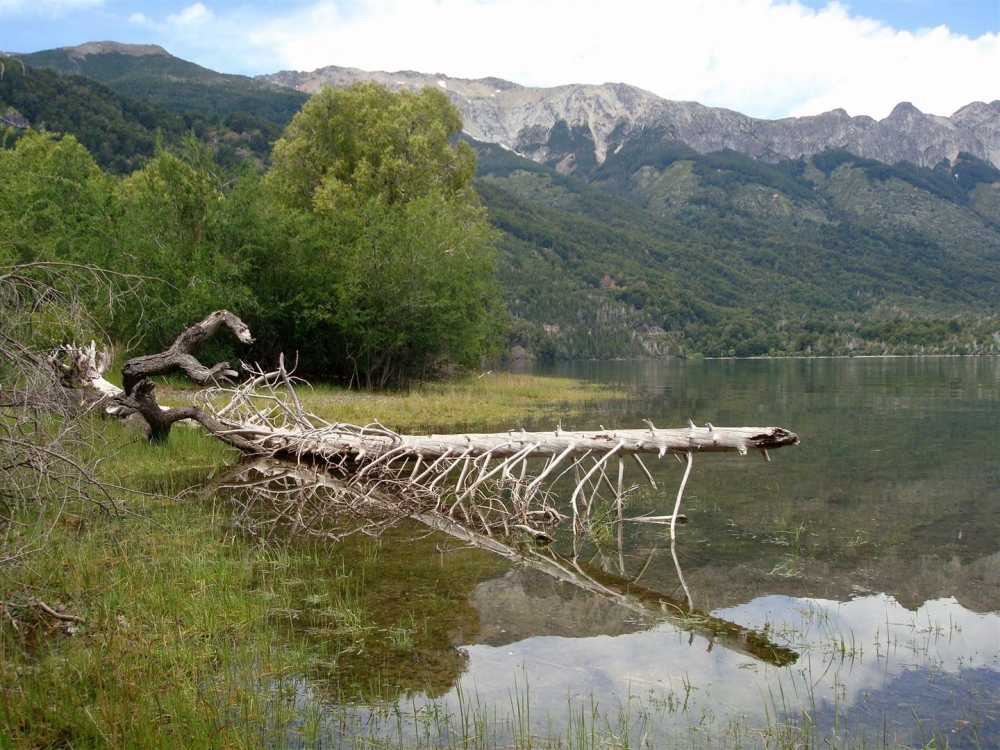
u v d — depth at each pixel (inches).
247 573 244.8
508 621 208.7
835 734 147.6
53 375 217.3
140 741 138.6
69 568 230.1
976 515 337.4
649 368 2593.5
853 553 277.9
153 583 220.7
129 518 294.5
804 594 232.1
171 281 808.3
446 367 1250.0
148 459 427.8
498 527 327.3
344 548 284.8
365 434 432.1
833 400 971.3
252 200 927.0
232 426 457.7
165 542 272.7
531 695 165.3
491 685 170.1
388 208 1128.2
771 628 204.1
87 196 915.4
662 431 348.2
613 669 178.9
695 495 386.9
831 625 205.9
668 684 170.9
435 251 1035.9
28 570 207.5
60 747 138.0
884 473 445.4
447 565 263.0
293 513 338.3
